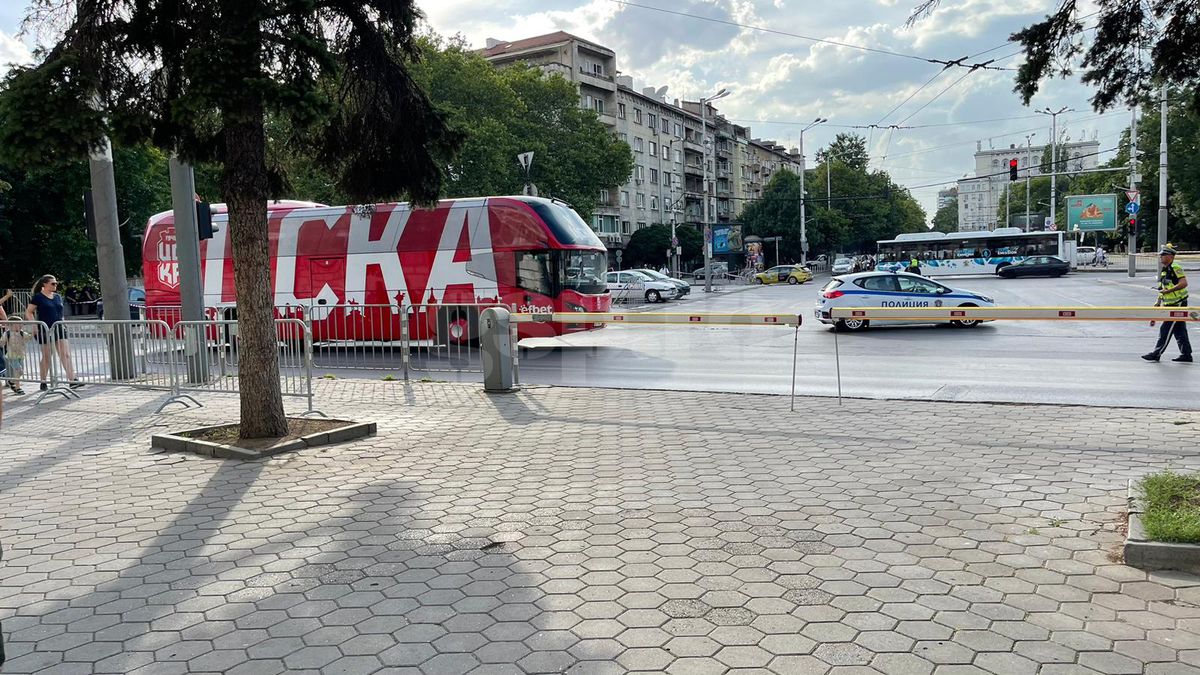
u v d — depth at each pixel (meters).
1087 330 18.09
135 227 32.59
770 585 4.07
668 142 81.06
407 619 3.78
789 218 73.31
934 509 5.23
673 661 3.31
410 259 17.95
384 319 14.77
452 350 14.23
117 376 11.27
